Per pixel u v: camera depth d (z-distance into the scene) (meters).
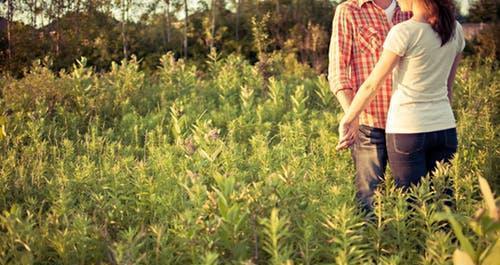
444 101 4.28
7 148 6.70
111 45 27.97
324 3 37.31
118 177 4.88
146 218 4.45
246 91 9.18
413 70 4.13
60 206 4.23
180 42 34.47
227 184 3.59
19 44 19.77
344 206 3.41
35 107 8.64
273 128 8.31
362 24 4.74
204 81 11.45
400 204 3.76
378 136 4.62
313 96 10.68
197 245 3.51
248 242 3.70
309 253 3.54
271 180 3.73
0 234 3.97
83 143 7.14
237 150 6.11
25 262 3.45
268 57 12.00
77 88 8.95
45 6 21.72
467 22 25.48
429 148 4.27
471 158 5.82
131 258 3.32
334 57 4.82
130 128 7.82
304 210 3.85
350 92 4.75
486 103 8.88
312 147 6.38
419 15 4.11
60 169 5.44
